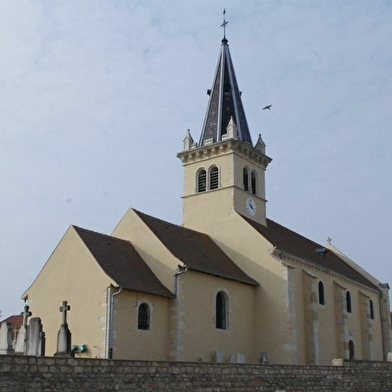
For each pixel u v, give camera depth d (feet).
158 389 61.77
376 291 173.06
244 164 141.90
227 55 158.92
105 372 57.57
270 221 157.99
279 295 122.01
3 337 72.49
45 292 101.40
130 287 95.55
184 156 145.18
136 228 113.50
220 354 109.60
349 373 87.51
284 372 76.95
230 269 122.52
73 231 102.06
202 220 138.21
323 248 166.40
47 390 52.95
